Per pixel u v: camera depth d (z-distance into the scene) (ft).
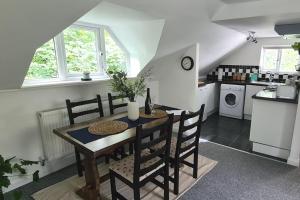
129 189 7.31
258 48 15.66
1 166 4.26
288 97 9.28
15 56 5.66
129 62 11.51
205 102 14.71
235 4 8.73
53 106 8.16
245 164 8.91
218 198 6.82
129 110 7.42
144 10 7.08
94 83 9.34
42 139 7.88
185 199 6.79
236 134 12.41
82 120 9.06
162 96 13.19
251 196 6.89
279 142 9.43
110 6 6.51
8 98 6.95
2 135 6.97
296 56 14.60
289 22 9.69
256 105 9.75
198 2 7.63
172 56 12.09
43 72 8.30
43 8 4.72
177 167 6.77
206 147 10.59
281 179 7.81
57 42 8.46
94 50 9.98
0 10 4.24
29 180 7.77
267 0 8.02
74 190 7.29
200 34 10.53
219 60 16.39
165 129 5.94
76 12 5.33
